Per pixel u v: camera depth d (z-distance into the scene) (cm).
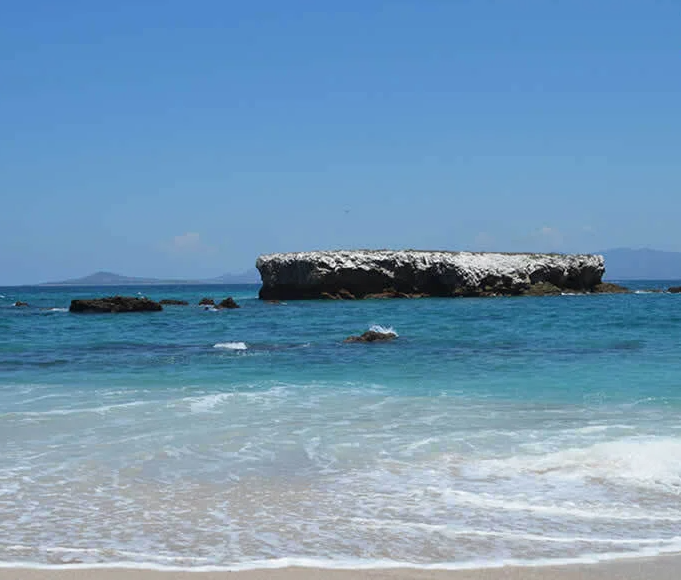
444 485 870
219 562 636
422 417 1295
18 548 666
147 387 1678
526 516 761
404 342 2798
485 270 7306
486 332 3206
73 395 1552
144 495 834
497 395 1538
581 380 1742
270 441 1104
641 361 2119
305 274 7056
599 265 8350
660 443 1046
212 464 971
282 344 2791
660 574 611
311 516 760
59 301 9244
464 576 606
